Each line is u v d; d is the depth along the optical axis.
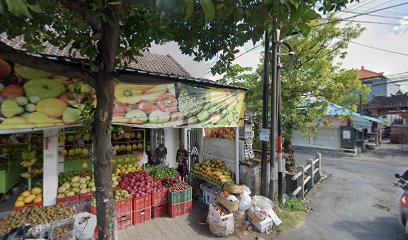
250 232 4.56
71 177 5.19
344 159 12.89
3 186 5.23
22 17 2.12
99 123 2.15
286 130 8.10
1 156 5.41
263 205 4.91
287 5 1.60
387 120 24.62
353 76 8.41
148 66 9.16
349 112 10.02
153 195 5.17
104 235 2.28
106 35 1.91
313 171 7.42
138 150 7.23
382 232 4.58
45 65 1.96
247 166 5.95
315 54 8.27
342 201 6.27
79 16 2.21
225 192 5.21
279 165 5.85
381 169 10.30
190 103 4.84
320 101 8.29
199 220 5.10
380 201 6.27
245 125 6.44
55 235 3.01
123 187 5.27
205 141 7.77
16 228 3.17
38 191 4.54
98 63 2.06
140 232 4.57
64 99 3.41
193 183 7.08
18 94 3.11
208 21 1.27
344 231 4.63
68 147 6.03
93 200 4.72
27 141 5.62
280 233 4.54
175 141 8.94
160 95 4.41
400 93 23.16
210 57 3.29
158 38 2.68
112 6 1.76
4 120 3.01
